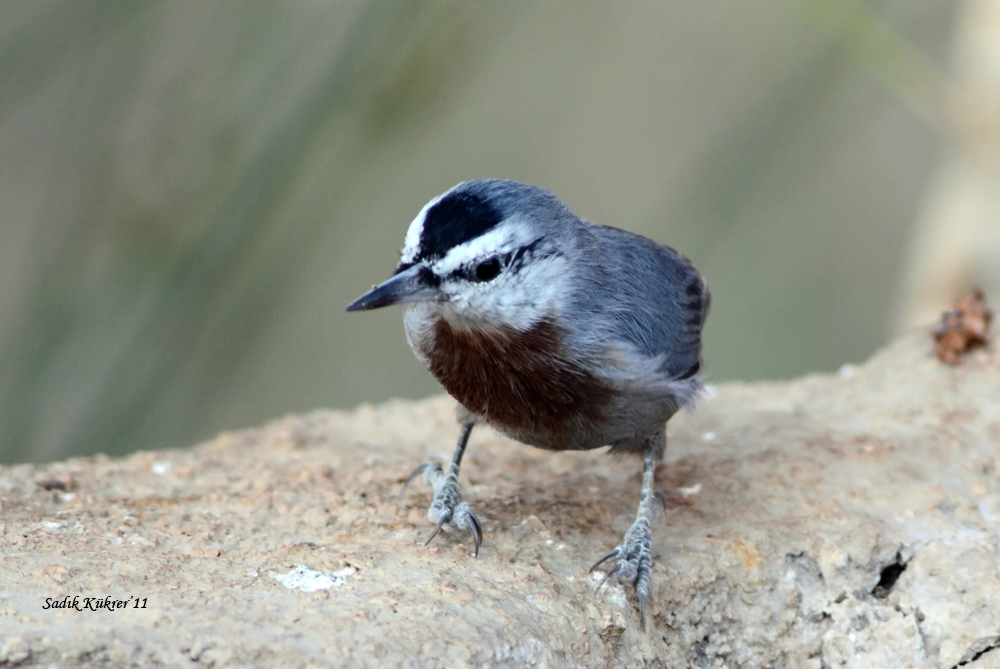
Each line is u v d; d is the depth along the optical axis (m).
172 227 12.11
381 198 17.39
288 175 11.88
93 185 12.47
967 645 7.45
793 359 18.55
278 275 12.54
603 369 7.24
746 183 13.68
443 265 7.03
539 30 18.94
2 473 8.34
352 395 17.86
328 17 12.32
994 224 13.45
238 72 12.38
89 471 8.55
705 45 18.67
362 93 11.94
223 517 7.63
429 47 12.00
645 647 7.05
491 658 6.13
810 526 8.00
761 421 9.89
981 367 10.34
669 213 18.44
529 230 7.14
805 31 17.05
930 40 15.52
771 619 7.52
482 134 18.97
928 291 14.01
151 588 6.34
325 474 8.67
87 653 5.53
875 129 19.30
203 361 12.59
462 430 8.20
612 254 7.79
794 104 13.68
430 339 7.48
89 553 6.77
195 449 9.47
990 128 12.86
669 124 18.75
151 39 12.63
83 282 12.22
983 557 7.80
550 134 19.12
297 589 6.54
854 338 18.69
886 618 7.63
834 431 9.50
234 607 6.15
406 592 6.57
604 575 7.24
